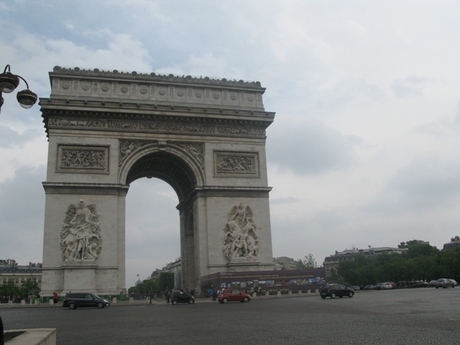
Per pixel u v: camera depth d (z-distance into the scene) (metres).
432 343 24.39
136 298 133.62
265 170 105.19
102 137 96.75
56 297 84.94
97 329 39.19
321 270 101.56
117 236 93.12
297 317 44.75
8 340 15.23
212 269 96.81
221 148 103.69
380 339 26.67
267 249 101.06
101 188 94.12
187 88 105.19
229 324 40.00
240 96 108.06
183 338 30.80
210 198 100.44
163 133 100.75
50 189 91.56
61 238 89.94
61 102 94.38
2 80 22.14
